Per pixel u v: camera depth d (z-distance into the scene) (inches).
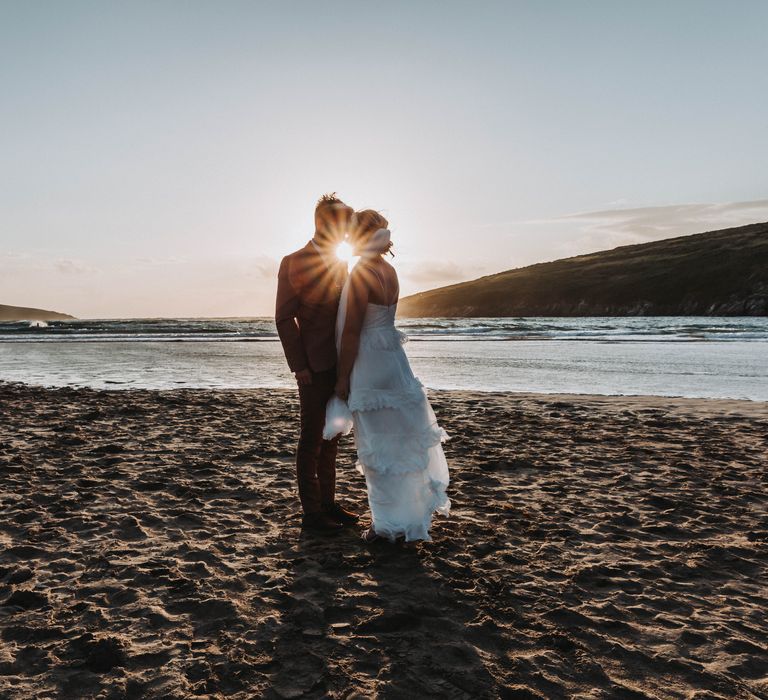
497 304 4977.9
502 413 349.7
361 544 150.9
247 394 435.8
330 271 152.3
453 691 92.6
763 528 164.2
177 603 119.6
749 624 113.5
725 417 336.2
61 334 1566.2
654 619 115.0
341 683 94.2
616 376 557.9
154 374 592.1
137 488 197.5
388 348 145.3
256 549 147.6
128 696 91.0
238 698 90.7
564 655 102.6
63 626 111.0
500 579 130.7
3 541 150.8
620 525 166.4
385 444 145.0
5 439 274.2
